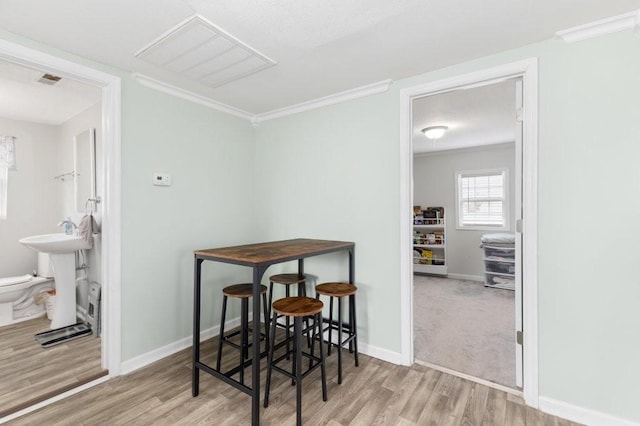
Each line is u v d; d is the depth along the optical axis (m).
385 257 2.39
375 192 2.44
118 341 2.14
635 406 1.58
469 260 5.41
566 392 1.74
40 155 3.62
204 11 1.52
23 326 2.95
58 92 2.70
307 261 2.84
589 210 1.68
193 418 1.71
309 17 1.57
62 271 2.89
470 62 2.04
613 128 1.62
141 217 2.27
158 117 2.38
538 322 1.81
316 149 2.78
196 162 2.66
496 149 5.15
